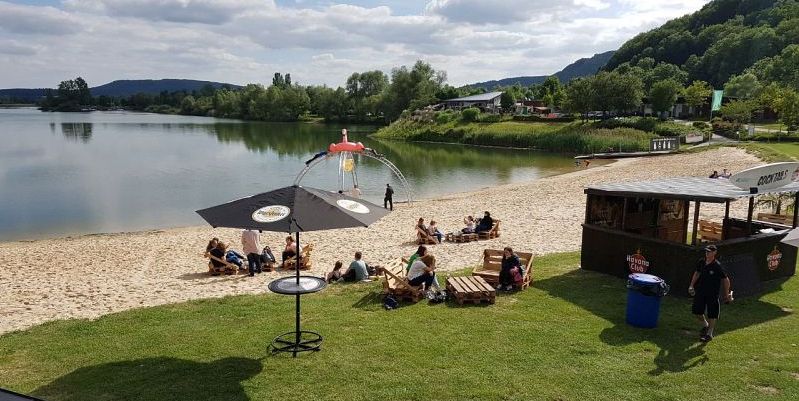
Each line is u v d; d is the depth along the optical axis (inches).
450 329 376.2
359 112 5792.3
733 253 451.8
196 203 1412.4
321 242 795.4
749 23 6815.9
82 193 1565.0
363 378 300.8
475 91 6338.6
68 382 300.5
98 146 3171.8
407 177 1915.6
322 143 3459.6
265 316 414.3
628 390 287.0
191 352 340.8
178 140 3644.2
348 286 504.1
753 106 2955.2
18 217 1225.4
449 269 588.7
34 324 420.2
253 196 330.6
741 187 434.0
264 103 6441.9
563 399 277.7
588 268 537.0
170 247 817.5
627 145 2746.1
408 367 314.8
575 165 2273.6
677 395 281.6
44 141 3516.2
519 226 878.4
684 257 438.6
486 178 1878.7
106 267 685.9
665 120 3307.1
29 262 733.3
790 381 295.9
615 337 359.9
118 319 415.2
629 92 3415.4
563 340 354.9
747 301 435.2
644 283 371.9
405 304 438.9
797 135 2436.0
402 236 833.5
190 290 526.9
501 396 280.4
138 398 280.2
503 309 420.2
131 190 1627.7
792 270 507.5
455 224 951.0
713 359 325.4
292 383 295.7
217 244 621.9
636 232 552.7
